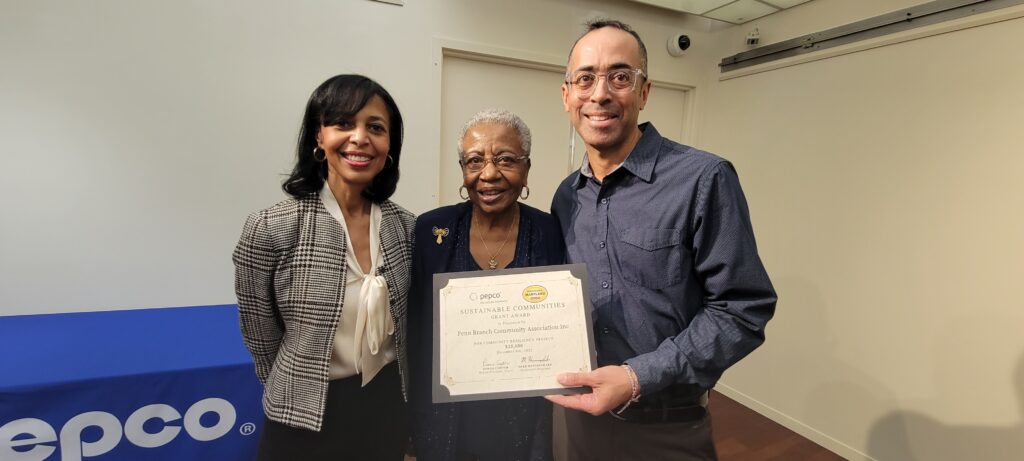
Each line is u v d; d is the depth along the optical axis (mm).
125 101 1602
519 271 864
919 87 1693
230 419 1344
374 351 917
